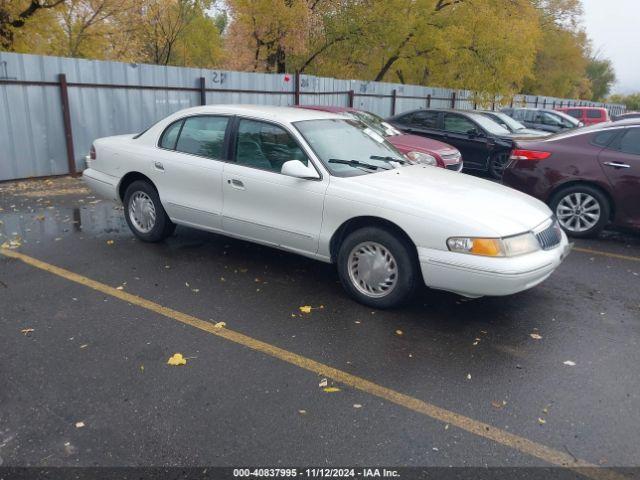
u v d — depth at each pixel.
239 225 5.30
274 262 5.78
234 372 3.59
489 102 21.11
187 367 3.63
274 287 5.08
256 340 4.04
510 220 4.31
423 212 4.25
